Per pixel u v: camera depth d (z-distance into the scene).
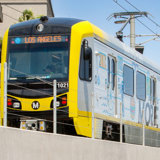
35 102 34.41
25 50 35.50
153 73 48.78
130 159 37.72
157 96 49.53
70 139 28.64
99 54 36.44
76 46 34.25
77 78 33.88
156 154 43.91
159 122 49.59
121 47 40.94
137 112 43.75
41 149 25.62
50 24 35.25
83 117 34.28
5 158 22.62
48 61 34.78
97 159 32.12
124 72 41.09
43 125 33.12
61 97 33.88
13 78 35.19
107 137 37.81
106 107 37.53
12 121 36.03
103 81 37.12
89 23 35.91
